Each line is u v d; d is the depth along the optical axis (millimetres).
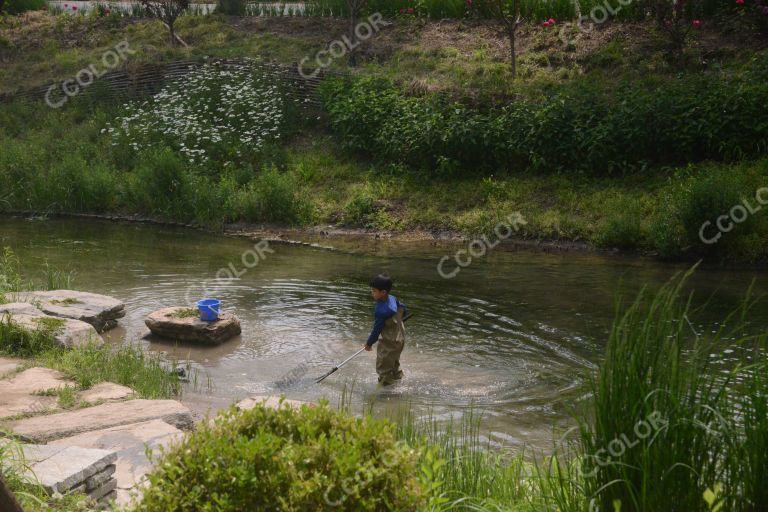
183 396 8008
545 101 17078
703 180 13828
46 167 19531
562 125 16562
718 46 18547
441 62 20641
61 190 18547
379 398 7980
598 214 15094
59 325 9227
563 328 10117
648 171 15875
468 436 6941
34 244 15203
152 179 17859
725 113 15375
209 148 18969
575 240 14797
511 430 7133
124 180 18906
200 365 8992
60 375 8000
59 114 22578
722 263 13336
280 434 3750
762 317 10195
